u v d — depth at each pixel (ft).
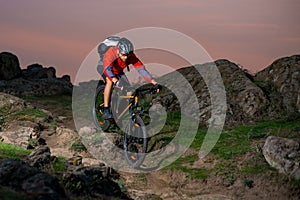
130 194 27.66
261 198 26.55
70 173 23.53
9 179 21.36
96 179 25.29
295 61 45.44
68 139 35.94
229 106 40.70
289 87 42.34
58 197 20.38
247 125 38.32
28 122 37.42
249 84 43.32
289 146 28.76
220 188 28.17
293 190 26.43
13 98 42.80
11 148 30.89
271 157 28.89
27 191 20.30
